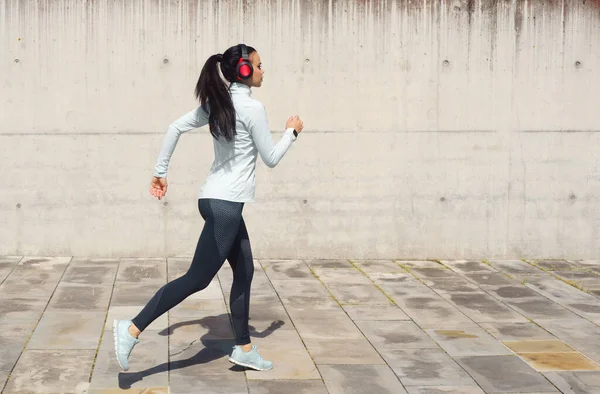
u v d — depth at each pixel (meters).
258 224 7.29
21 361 4.37
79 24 7.04
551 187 7.47
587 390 4.07
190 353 4.60
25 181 7.09
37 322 5.13
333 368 4.37
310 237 7.34
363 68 7.26
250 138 4.15
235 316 4.27
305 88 7.23
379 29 7.24
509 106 7.39
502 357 4.60
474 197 7.43
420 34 7.28
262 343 4.81
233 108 4.09
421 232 7.42
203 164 7.20
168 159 4.20
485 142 7.39
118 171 7.15
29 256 7.14
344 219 7.35
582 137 7.46
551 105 7.42
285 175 7.27
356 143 7.30
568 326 5.29
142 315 4.06
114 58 7.08
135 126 7.13
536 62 7.38
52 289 6.01
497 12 7.32
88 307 5.53
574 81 7.41
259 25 7.16
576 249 7.52
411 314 5.54
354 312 5.57
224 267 6.89
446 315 5.53
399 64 7.29
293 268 6.97
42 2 7.00
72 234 7.16
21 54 7.02
